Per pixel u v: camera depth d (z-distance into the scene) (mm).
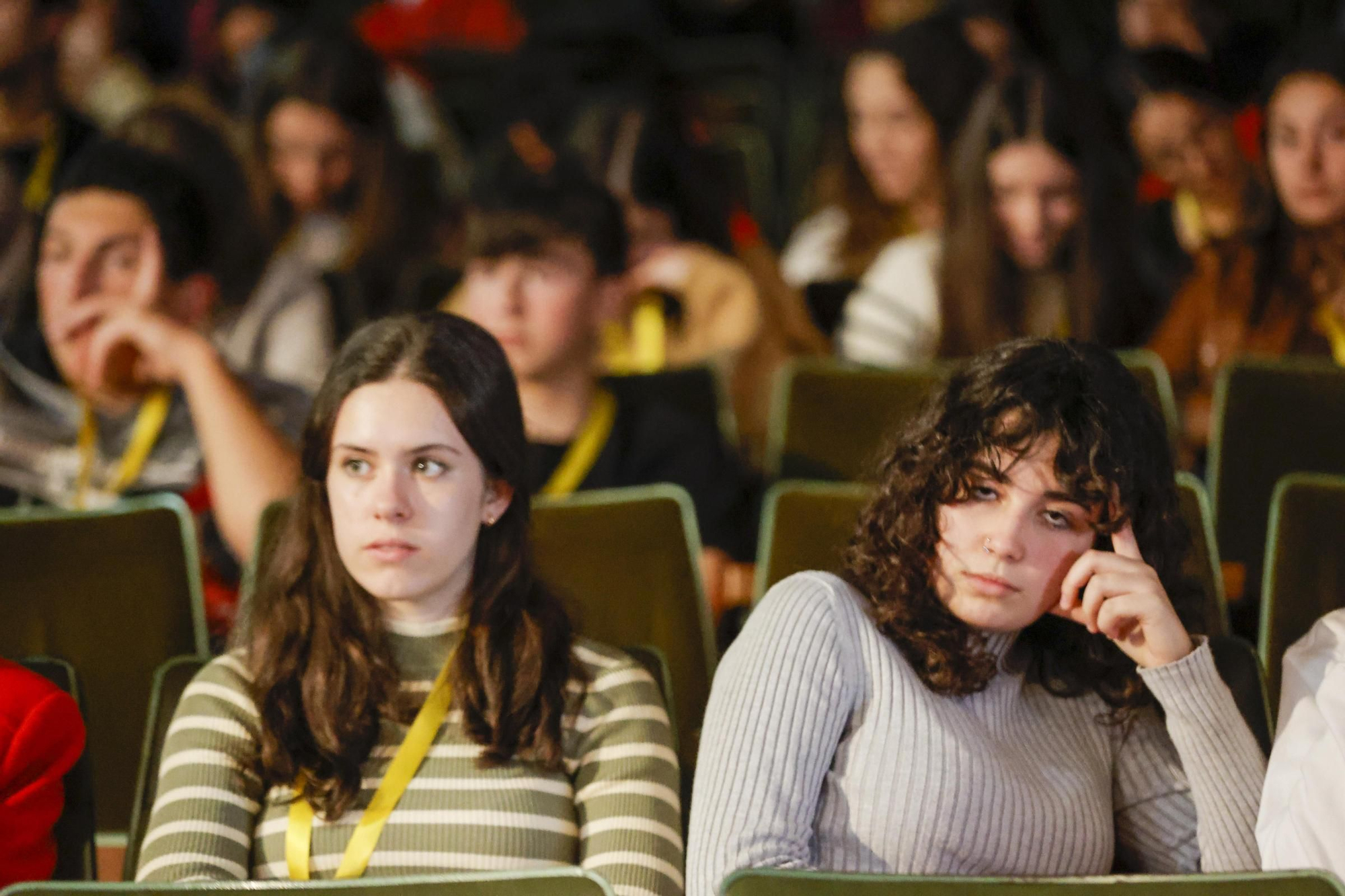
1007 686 3740
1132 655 3682
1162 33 8992
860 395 5988
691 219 8844
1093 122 8305
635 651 4363
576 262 6715
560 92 9641
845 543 4023
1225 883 2820
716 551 6426
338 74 9023
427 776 3855
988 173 8188
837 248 9117
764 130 11406
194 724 3924
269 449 7039
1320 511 4789
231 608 6305
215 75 10094
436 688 3945
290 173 8938
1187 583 3811
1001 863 3520
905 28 8891
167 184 7707
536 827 3820
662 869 3775
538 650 3980
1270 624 4746
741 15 12250
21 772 3812
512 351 6598
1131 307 8188
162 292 7605
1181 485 5059
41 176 8703
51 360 7219
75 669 4680
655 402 6711
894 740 3523
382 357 3920
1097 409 3582
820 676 3543
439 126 10797
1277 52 8812
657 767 3957
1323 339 7711
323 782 3801
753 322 8711
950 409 3648
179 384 7191
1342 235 7715
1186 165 8336
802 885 2834
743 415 8656
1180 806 3836
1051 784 3646
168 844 3709
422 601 3986
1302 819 3520
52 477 7047
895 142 8859
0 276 7523
